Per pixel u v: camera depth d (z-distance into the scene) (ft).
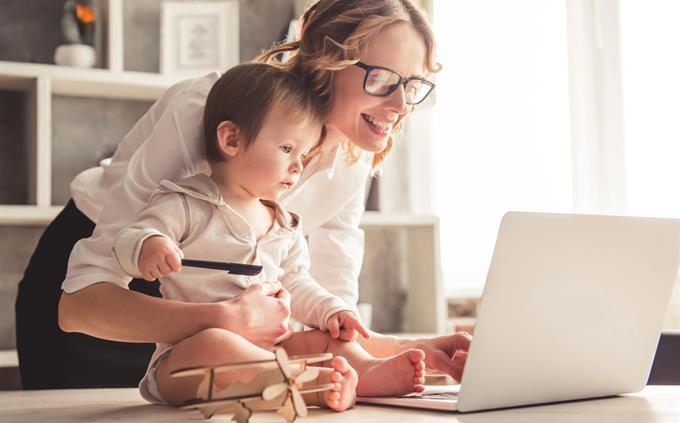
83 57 9.59
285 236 4.21
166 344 3.69
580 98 9.95
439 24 11.89
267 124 3.87
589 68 9.93
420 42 4.44
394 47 4.32
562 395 3.52
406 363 3.54
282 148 3.92
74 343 6.42
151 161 4.11
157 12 10.70
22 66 8.98
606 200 9.70
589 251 3.32
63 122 10.22
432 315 11.03
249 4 11.32
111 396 4.03
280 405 2.69
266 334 3.59
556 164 10.50
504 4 11.19
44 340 6.32
